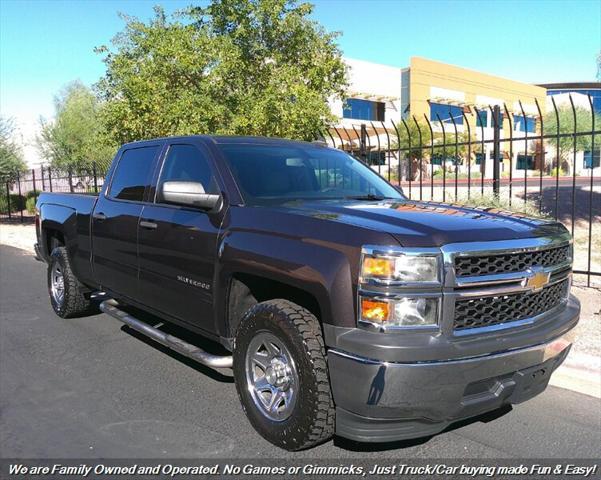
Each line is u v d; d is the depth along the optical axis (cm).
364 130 1002
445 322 296
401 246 293
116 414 403
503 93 5438
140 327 477
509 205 848
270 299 385
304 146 493
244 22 1177
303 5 1233
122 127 1177
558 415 406
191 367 498
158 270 448
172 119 1077
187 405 418
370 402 290
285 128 1139
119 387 453
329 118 1249
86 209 575
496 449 356
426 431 311
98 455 345
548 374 351
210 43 1112
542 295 343
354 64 4319
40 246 693
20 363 511
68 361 515
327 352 309
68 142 2453
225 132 1101
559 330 343
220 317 385
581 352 495
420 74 4631
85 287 635
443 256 296
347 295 300
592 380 454
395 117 4656
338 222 323
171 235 429
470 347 296
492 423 393
